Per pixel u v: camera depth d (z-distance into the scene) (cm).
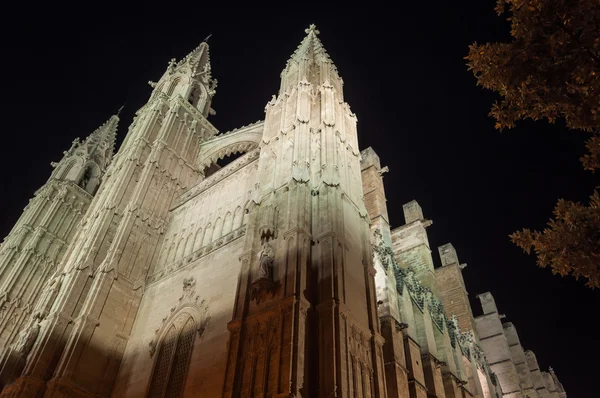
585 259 1295
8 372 2780
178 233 3669
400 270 3494
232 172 3672
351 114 3475
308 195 2494
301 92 3278
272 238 2336
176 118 4788
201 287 2873
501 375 5169
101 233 3531
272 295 2047
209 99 5806
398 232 5078
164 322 2888
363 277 2338
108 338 2962
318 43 4078
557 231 1350
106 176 4769
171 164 4372
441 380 2914
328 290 1992
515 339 5822
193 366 2433
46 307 3130
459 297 5081
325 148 2825
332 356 1770
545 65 1272
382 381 1977
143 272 3428
